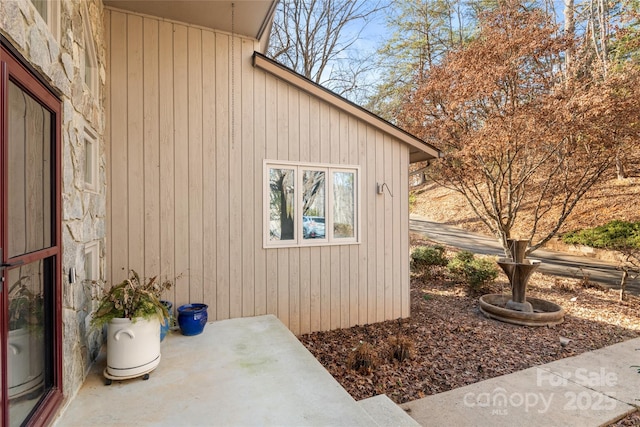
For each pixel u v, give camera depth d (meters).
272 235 4.43
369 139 5.04
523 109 5.52
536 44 5.59
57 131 2.10
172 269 3.93
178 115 3.99
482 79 5.79
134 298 2.61
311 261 4.64
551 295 6.49
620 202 11.24
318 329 4.67
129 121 3.78
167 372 2.71
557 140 5.51
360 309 4.95
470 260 7.34
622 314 5.39
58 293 2.08
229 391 2.43
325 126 4.74
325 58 13.24
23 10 1.64
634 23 7.45
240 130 4.26
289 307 4.50
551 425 2.58
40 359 1.91
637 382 3.25
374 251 5.07
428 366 3.62
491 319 5.18
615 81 5.16
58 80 2.11
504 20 6.03
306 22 12.75
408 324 4.98
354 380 3.30
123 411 2.16
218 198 4.14
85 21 2.84
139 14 3.84
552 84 5.80
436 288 7.12
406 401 2.95
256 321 4.05
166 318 2.85
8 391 1.52
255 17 3.95
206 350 3.15
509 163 6.27
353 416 2.16
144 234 3.82
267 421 2.09
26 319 1.74
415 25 14.13
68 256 2.28
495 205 6.57
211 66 4.15
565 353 3.98
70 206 2.34
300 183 4.59
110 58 3.72
